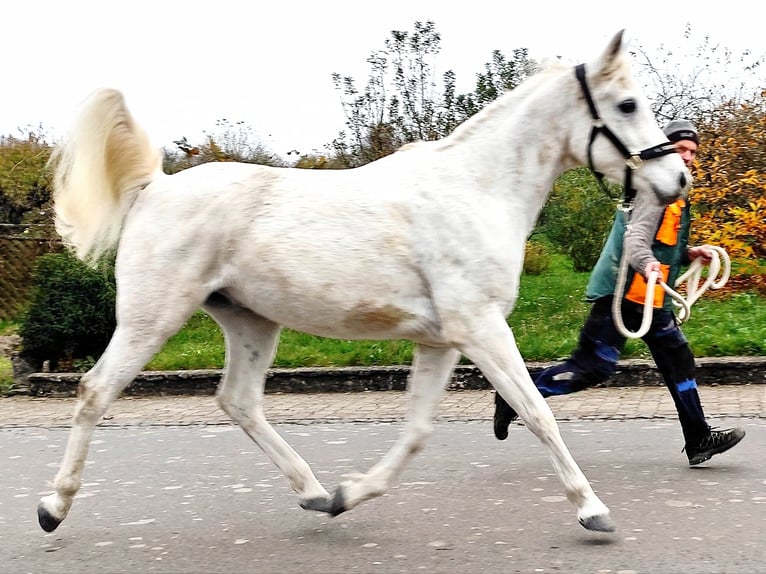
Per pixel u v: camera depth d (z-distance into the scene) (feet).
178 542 15.85
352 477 15.93
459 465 20.92
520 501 17.51
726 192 41.68
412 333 14.96
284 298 14.90
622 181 15.19
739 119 46.60
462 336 14.49
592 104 14.99
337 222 14.75
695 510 16.29
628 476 19.03
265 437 16.39
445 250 14.51
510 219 14.97
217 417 29.30
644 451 21.49
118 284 15.53
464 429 25.44
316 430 26.37
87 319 35.58
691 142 18.67
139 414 30.32
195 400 32.71
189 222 15.10
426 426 15.64
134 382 33.94
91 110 15.74
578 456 21.22
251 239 14.90
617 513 16.31
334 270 14.64
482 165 15.03
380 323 14.92
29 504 19.11
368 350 35.06
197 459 23.09
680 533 15.01
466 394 30.91
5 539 16.40
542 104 15.17
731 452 20.90
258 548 15.29
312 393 32.71
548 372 19.52
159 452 24.22
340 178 15.31
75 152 15.92
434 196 14.74
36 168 58.08
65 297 35.73
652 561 13.73
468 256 14.44
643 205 17.52
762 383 29.53
